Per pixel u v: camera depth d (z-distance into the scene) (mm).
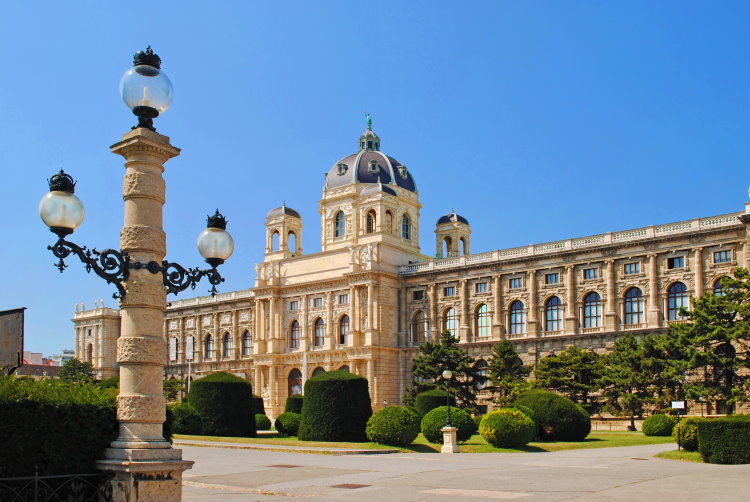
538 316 100188
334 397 59219
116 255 18812
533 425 56781
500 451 54531
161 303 19594
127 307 19328
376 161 127750
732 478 32844
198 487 33188
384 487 32031
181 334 144875
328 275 117812
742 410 77125
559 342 97125
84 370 137000
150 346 19156
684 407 61750
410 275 113125
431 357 92188
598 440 62844
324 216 129250
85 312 156250
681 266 89125
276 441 58469
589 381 83812
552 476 35438
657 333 88875
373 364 108438
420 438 63781
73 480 18844
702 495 27047
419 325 112375
